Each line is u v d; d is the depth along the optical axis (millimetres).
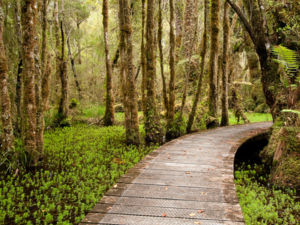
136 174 5027
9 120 7070
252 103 23016
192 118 11172
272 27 8219
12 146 7074
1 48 6758
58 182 5781
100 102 20531
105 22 13875
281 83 7781
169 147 7469
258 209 4629
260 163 8242
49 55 12844
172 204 3760
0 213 4258
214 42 12039
